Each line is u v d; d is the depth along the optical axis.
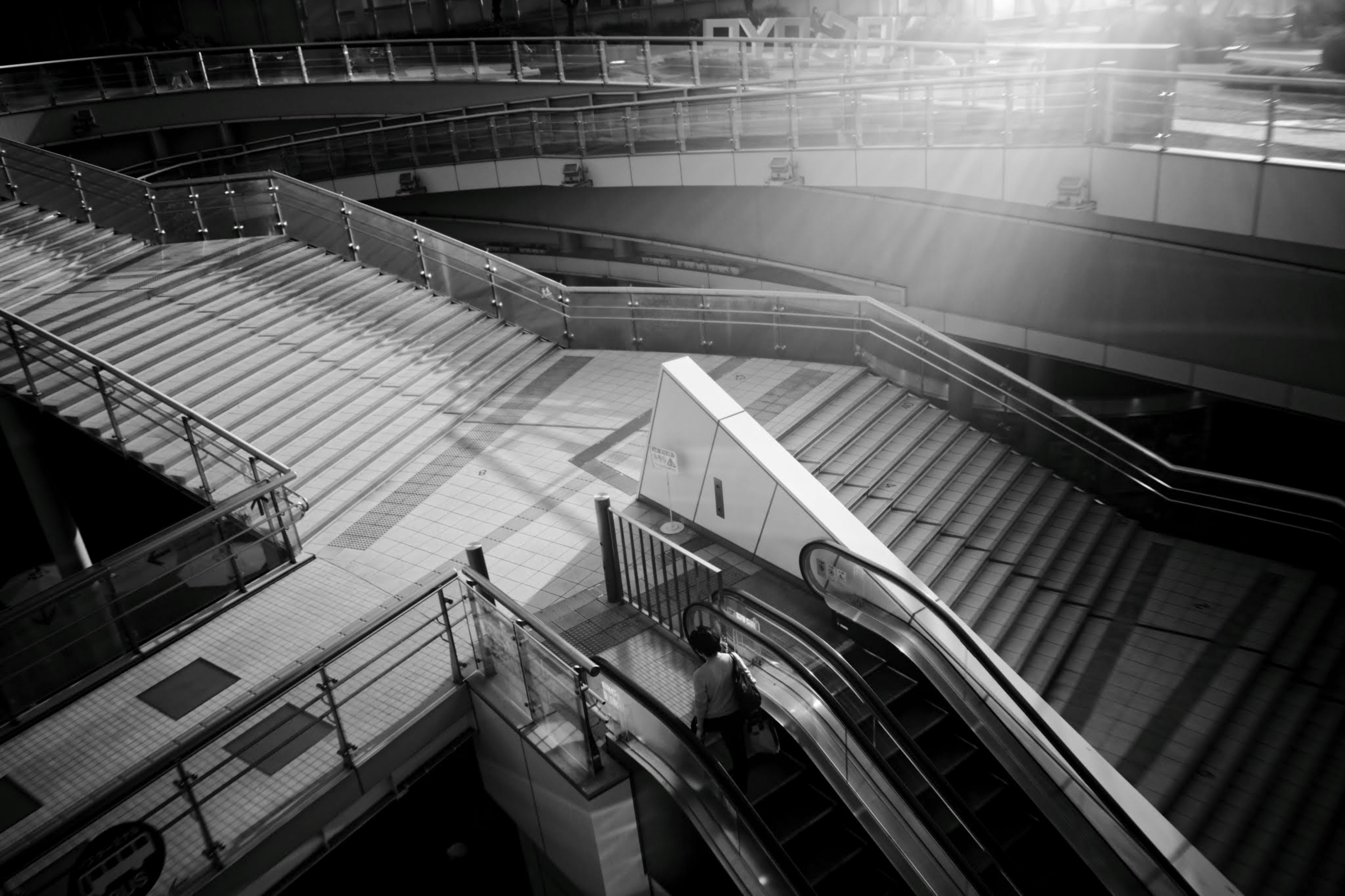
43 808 7.27
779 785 7.39
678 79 22.62
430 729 8.04
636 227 23.11
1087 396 18.11
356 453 12.77
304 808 7.14
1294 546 11.66
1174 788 8.89
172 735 7.95
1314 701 9.99
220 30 35.22
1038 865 7.44
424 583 10.10
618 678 7.10
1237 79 11.77
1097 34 19.03
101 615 8.78
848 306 13.92
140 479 13.48
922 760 7.16
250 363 14.18
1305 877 8.23
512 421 13.96
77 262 16.95
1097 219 14.84
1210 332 14.22
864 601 8.79
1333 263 12.55
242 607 9.79
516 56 24.55
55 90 25.30
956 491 12.10
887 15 25.55
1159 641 10.70
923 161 15.83
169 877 6.57
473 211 25.73
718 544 10.58
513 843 8.90
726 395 10.28
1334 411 13.29
